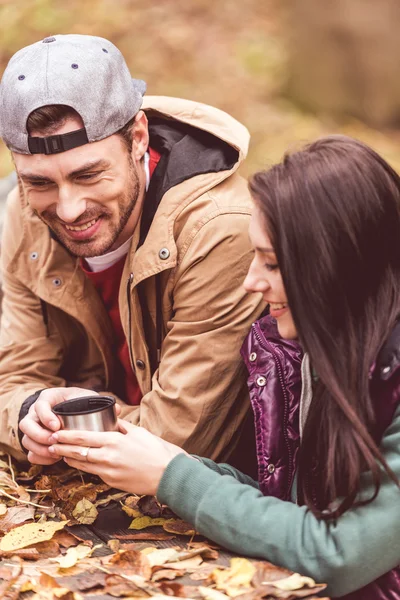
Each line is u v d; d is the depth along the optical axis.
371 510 1.69
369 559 1.69
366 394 1.70
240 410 2.24
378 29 7.61
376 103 7.70
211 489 1.81
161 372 2.24
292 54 7.96
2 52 7.74
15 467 2.41
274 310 1.85
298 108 7.92
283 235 1.71
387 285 1.75
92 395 2.13
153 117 2.45
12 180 3.80
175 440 2.16
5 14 7.96
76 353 2.64
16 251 2.51
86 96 2.04
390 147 7.21
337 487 1.72
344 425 1.71
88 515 2.02
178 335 2.22
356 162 1.73
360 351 1.72
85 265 2.41
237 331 2.19
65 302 2.43
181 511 1.83
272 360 1.97
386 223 1.73
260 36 8.55
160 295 2.27
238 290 2.20
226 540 1.78
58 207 2.10
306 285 1.71
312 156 1.75
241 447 2.34
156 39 8.23
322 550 1.70
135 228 2.29
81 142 2.04
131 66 7.97
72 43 2.11
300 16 7.88
